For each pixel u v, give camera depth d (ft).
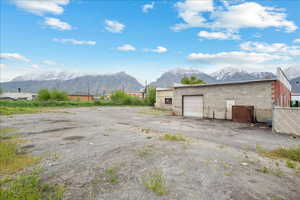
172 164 12.85
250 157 14.87
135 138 22.03
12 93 221.46
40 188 9.37
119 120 42.96
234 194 8.82
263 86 39.78
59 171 11.71
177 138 21.61
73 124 34.86
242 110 41.06
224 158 14.35
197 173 11.31
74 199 8.38
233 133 26.89
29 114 55.21
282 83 44.55
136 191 9.09
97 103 129.29
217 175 11.03
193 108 54.70
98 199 8.38
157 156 14.65
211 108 49.75
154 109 91.45
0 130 27.61
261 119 39.86
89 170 11.85
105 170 11.82
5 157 14.12
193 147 17.75
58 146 18.17
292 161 14.23
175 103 59.67
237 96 44.27
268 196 8.71
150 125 34.78
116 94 156.46
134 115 57.57
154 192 8.99
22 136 23.24
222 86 47.44
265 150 17.51
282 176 11.12
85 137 22.66
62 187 9.48
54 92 143.02
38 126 31.96
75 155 15.11
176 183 9.95
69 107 105.09
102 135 23.97
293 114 26.17
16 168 12.16
